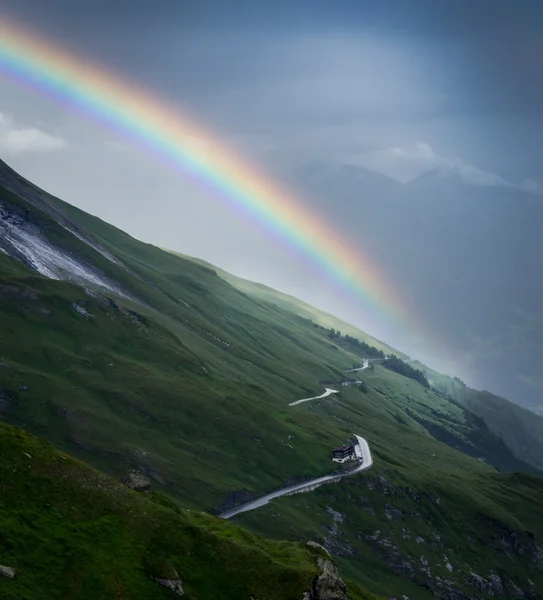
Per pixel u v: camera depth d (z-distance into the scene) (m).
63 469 104.75
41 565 89.69
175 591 98.50
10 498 95.75
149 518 107.06
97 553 95.94
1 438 103.38
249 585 104.81
